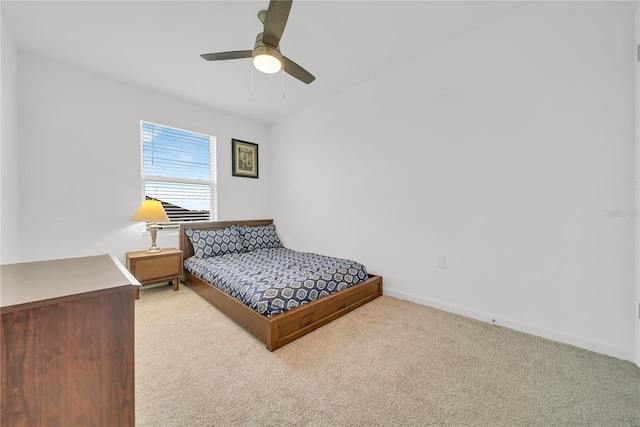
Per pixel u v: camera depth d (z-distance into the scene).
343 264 2.67
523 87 1.85
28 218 2.30
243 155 3.94
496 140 1.98
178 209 3.31
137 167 2.92
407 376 1.41
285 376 1.42
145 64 2.47
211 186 3.63
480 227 2.08
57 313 0.66
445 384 1.34
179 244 3.27
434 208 2.35
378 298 2.62
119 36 2.06
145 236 3.01
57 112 2.43
